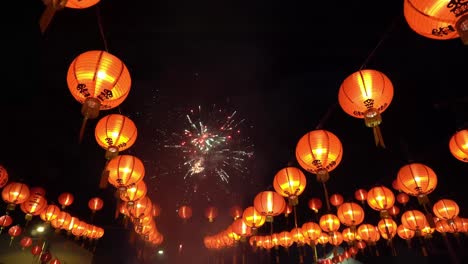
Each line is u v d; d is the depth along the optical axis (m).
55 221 10.12
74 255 14.59
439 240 11.22
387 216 7.85
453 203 8.15
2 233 13.14
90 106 3.85
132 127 5.44
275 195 7.87
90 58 3.95
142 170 6.61
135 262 16.34
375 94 4.14
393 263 12.86
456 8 2.67
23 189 7.71
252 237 13.16
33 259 13.16
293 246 16.67
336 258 11.79
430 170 6.52
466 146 5.52
